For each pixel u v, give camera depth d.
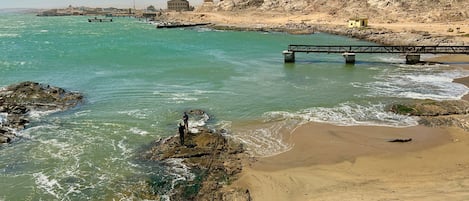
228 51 60.34
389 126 24.06
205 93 32.38
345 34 88.38
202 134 21.72
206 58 51.94
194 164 18.66
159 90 33.41
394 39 71.06
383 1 126.12
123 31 110.44
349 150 20.36
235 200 15.37
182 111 27.34
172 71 41.78
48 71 42.06
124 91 33.16
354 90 33.34
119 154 20.06
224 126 24.23
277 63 48.50
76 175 17.86
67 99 30.08
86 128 24.09
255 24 126.06
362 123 24.64
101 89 33.97
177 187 16.56
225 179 17.22
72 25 146.88
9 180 17.47
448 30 77.12
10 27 133.12
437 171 17.52
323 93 32.31
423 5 118.06
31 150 20.70
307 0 156.50
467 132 22.83
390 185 16.22
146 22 169.62
